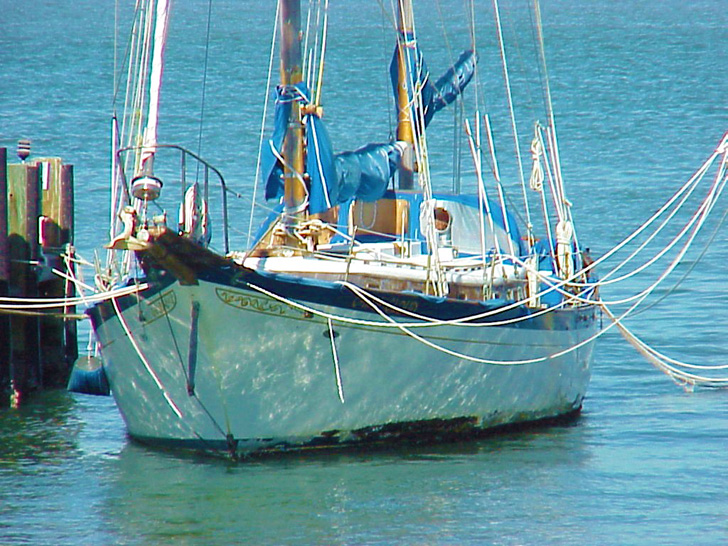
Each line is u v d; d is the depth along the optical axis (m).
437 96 84.06
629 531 60.44
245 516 62.25
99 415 84.19
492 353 73.88
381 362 69.12
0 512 63.62
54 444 76.50
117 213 73.00
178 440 72.00
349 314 66.44
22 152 89.62
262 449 69.81
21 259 85.38
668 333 109.62
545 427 80.38
